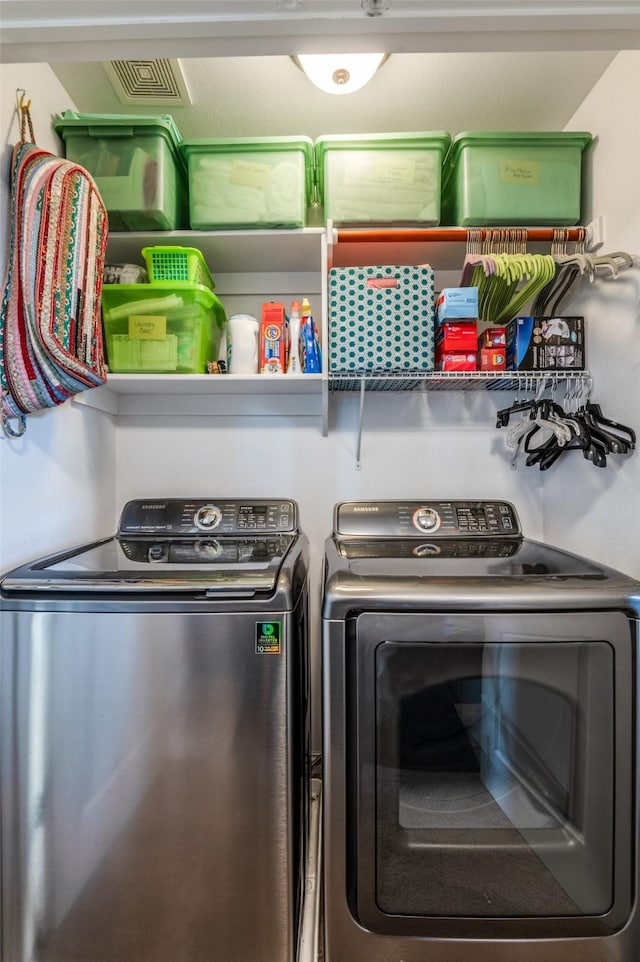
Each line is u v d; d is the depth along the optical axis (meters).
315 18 0.76
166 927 0.97
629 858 0.94
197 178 1.41
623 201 1.27
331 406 1.78
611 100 1.30
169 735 0.96
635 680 0.93
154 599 0.96
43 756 0.97
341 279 1.39
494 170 1.41
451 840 0.96
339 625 0.94
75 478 1.44
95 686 0.96
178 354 1.43
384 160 1.42
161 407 1.77
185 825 0.96
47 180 1.03
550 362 1.45
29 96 1.18
